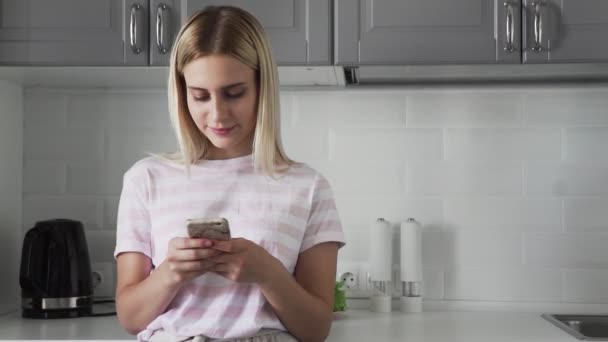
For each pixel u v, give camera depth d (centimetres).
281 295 137
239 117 138
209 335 138
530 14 198
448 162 233
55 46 204
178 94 146
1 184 226
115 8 204
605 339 181
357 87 233
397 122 234
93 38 204
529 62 197
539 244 231
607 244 229
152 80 225
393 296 233
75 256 214
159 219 146
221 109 136
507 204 232
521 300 231
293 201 147
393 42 200
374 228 226
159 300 136
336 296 218
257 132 144
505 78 221
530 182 231
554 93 231
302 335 144
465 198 232
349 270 233
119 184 239
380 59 200
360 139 235
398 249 233
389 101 234
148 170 150
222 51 135
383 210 234
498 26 198
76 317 212
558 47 197
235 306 140
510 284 231
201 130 141
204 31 138
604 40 196
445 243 232
